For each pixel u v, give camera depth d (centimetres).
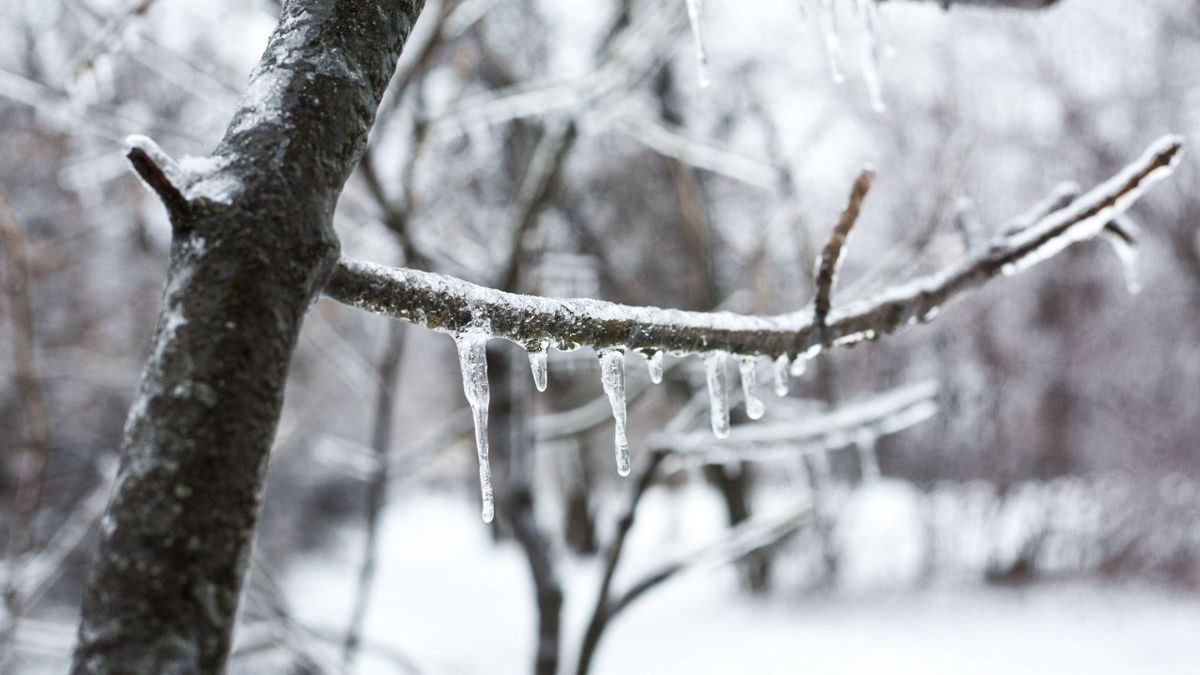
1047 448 1309
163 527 61
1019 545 1320
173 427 64
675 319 133
